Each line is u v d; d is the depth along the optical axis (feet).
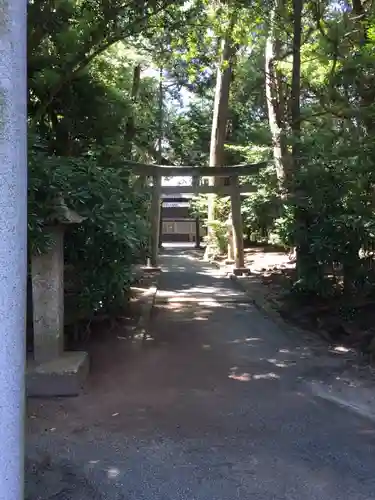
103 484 10.98
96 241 18.86
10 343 6.47
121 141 33.37
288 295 29.27
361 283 23.50
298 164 25.22
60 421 14.40
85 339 22.18
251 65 43.78
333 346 22.72
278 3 31.19
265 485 10.95
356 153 22.22
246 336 24.84
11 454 6.55
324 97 26.37
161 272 47.21
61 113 29.48
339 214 22.61
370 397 16.38
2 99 6.33
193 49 32.83
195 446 12.86
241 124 61.00
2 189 6.34
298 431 13.80
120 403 15.90
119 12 23.89
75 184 18.12
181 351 22.17
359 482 11.09
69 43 23.85
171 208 104.68
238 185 45.27
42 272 17.17
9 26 6.40
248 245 66.03
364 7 29.09
